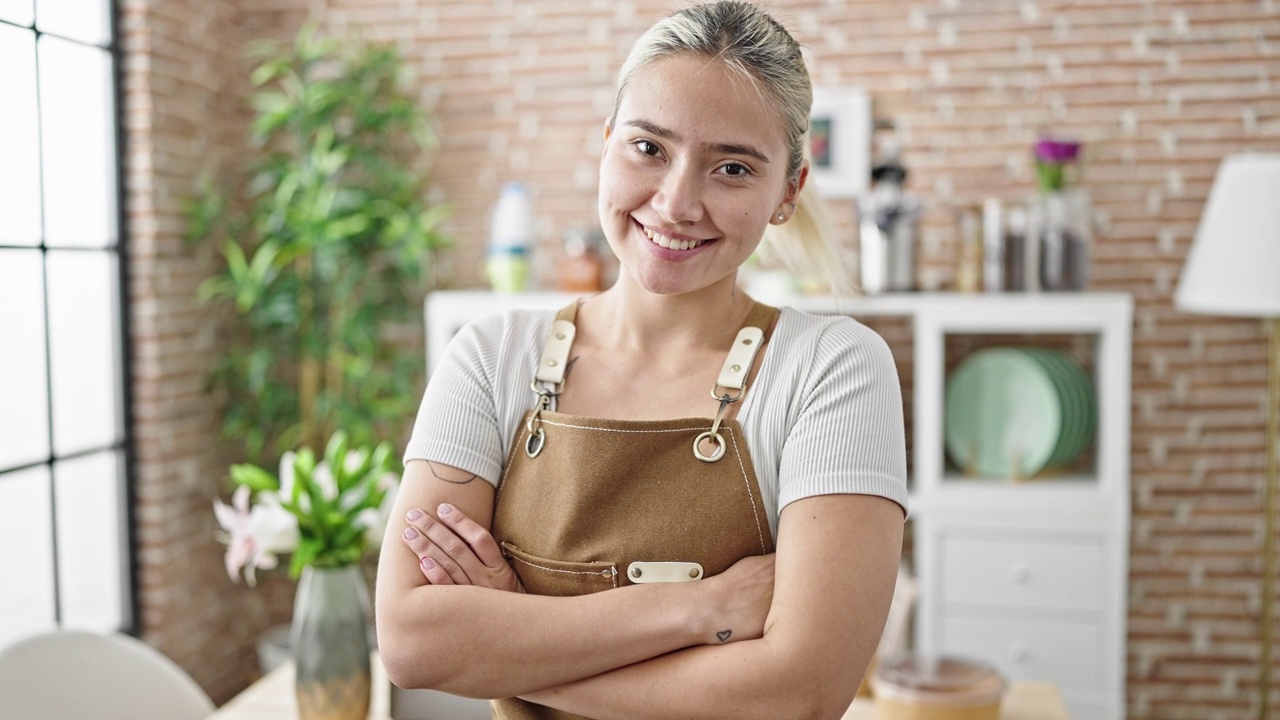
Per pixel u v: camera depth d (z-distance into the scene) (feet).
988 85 10.83
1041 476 10.16
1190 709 10.94
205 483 11.37
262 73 11.21
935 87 10.92
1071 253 9.79
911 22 10.91
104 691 5.93
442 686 3.62
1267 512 10.03
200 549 11.25
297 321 11.00
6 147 9.06
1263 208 9.07
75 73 9.83
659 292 3.60
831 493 3.53
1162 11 10.51
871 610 3.44
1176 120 10.57
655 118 3.47
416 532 3.78
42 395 9.50
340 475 5.83
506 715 3.89
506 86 11.57
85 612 10.19
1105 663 9.62
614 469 3.68
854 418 3.62
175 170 10.75
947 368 11.13
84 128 9.98
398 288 11.79
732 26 3.53
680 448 3.68
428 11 11.62
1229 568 10.79
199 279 11.26
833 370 3.70
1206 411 10.73
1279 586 10.72
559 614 3.54
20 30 9.14
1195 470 10.79
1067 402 9.95
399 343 11.93
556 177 11.57
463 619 3.59
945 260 11.00
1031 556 9.70
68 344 9.89
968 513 9.78
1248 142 10.48
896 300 9.76
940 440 9.81
